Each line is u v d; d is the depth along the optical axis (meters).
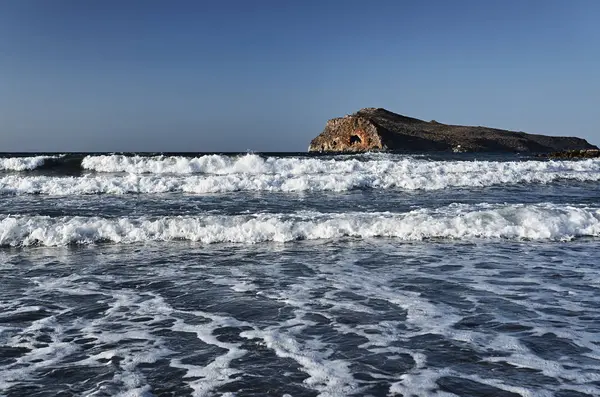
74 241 10.91
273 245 10.62
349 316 6.29
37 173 24.80
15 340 5.56
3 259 9.52
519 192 18.25
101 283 7.92
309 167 24.42
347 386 4.39
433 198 16.44
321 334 5.69
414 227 11.39
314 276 8.21
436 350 5.19
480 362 4.88
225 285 7.75
